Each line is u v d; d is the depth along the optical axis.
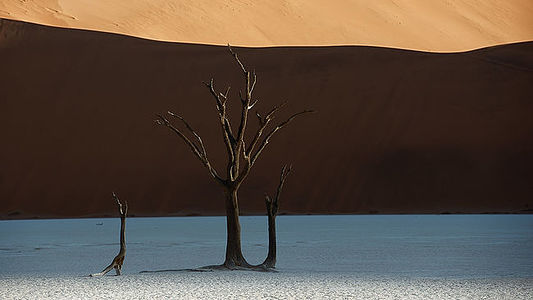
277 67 96.69
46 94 93.50
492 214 80.31
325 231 50.50
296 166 87.19
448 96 92.94
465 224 58.50
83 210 84.06
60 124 90.94
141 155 88.62
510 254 33.34
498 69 95.81
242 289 22.59
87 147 89.12
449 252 34.41
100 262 31.41
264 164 87.38
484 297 20.69
